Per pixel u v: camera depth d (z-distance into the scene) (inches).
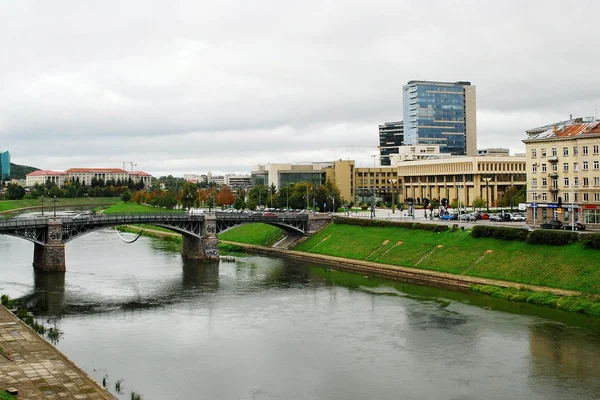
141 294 4803.2
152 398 2635.3
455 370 3004.4
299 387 2797.7
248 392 2731.3
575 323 3784.5
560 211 5748.0
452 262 5447.8
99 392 2309.3
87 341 3484.3
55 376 2468.0
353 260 6348.4
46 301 4515.3
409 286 5118.1
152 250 7780.5
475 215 7327.8
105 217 6294.3
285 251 7362.2
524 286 4591.5
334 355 3245.6
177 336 3602.4
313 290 4970.5
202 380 2871.6
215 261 6747.1
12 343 2915.8
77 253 7401.6
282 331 3710.6
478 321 3863.2
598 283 4269.2
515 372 2965.1
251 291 4936.0
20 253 7293.3
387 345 3412.9
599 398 2650.1
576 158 5925.2
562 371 2967.5
